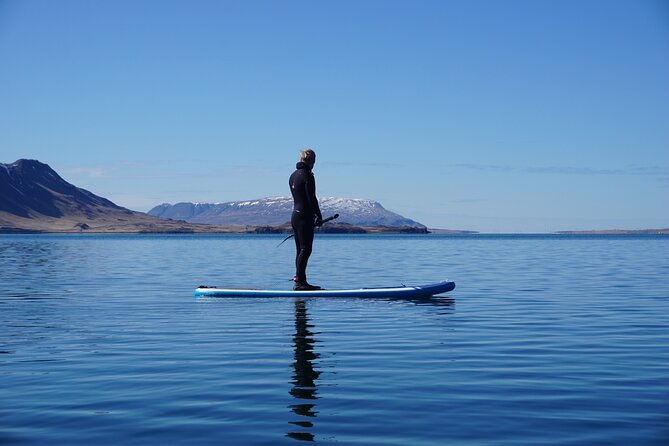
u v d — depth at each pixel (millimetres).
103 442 5555
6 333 11547
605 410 6441
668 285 22031
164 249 75625
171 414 6387
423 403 6746
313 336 11141
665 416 6215
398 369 8430
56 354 9547
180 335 11289
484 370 8359
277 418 6234
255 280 24422
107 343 10492
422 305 15797
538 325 12477
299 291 16953
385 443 5496
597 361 8945
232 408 6590
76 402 6844
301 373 8203
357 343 10422
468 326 12328
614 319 13359
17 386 7555
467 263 38781
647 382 7637
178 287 21453
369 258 46688
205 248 80938
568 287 21266
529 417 6223
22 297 18047
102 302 16703
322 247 84812
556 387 7406
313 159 17062
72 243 118750
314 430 5855
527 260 43312
